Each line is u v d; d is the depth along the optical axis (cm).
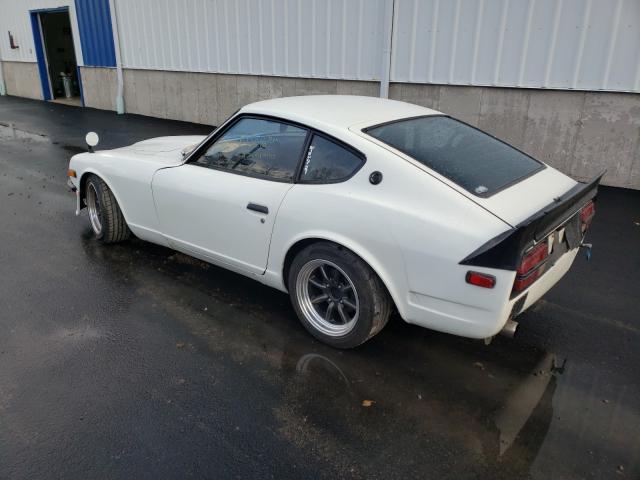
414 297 273
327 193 294
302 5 899
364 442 244
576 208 285
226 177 350
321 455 236
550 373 297
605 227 532
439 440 245
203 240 375
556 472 227
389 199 274
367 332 298
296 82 962
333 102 356
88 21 1419
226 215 347
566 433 250
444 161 289
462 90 750
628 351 319
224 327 344
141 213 421
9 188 694
